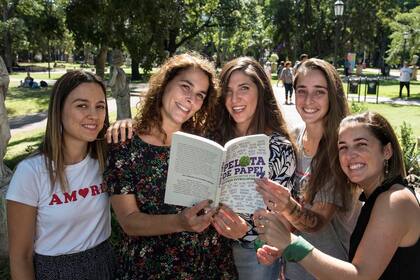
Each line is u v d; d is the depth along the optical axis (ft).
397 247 6.57
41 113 57.93
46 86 98.94
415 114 53.78
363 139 7.31
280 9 157.38
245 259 9.71
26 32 160.97
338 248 9.19
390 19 146.00
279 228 7.10
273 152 9.29
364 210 7.13
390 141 7.42
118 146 7.91
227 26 115.85
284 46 166.71
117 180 7.78
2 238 15.10
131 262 7.91
